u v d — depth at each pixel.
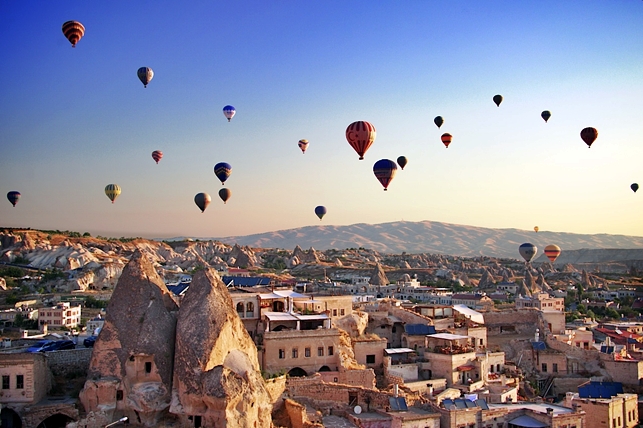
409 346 118.75
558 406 101.44
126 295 84.00
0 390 77.56
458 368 109.44
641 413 109.50
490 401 103.38
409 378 107.56
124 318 82.50
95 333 117.12
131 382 79.50
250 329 109.25
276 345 100.81
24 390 77.75
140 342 80.62
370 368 107.94
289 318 106.12
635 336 163.25
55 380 86.00
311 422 85.00
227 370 76.38
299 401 93.38
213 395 74.25
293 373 101.44
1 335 145.00
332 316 119.62
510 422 93.50
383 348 112.19
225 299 84.94
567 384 122.00
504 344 137.12
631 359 127.31
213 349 79.38
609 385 112.12
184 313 82.62
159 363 80.31
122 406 78.69
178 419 77.69
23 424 76.00
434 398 97.62
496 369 118.75
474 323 132.50
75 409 78.12
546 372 126.75
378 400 93.50
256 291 125.62
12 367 77.75
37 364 79.75
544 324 140.88
